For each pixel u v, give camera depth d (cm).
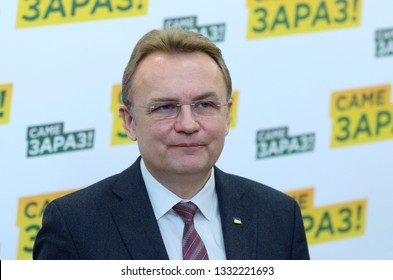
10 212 496
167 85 309
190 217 331
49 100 499
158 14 514
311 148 539
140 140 322
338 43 541
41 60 497
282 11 532
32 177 498
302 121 536
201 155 315
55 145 501
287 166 535
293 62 534
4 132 493
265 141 530
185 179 323
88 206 334
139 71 320
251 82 527
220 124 317
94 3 504
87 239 325
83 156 505
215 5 521
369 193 548
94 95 505
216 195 348
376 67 547
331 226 543
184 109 309
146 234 326
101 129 507
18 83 494
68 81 501
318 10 538
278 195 365
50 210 337
